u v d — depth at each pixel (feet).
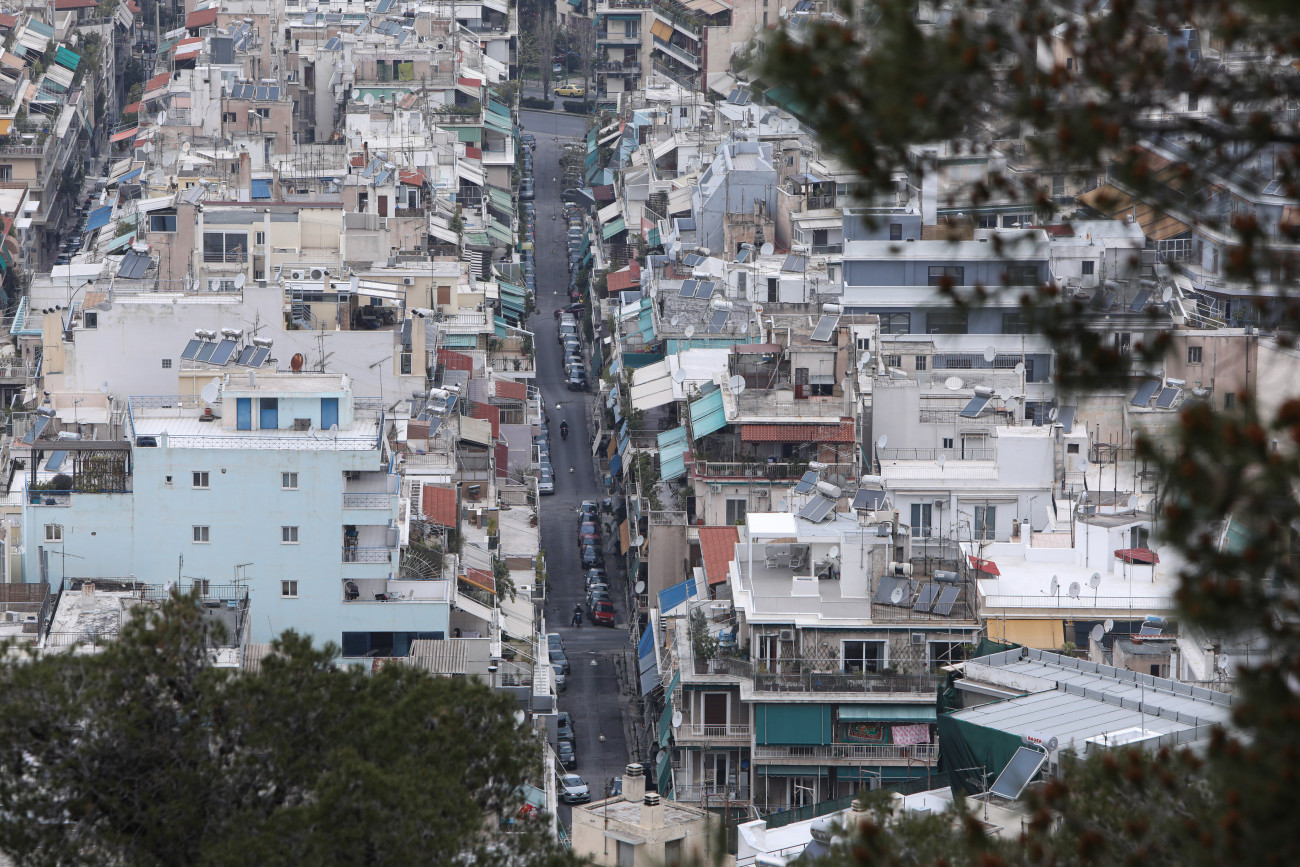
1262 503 279.49
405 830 549.95
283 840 545.44
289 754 597.52
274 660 616.80
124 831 584.81
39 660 637.71
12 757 583.99
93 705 591.78
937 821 519.60
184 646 621.72
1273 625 286.87
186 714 602.44
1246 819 302.25
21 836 573.74
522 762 639.35
